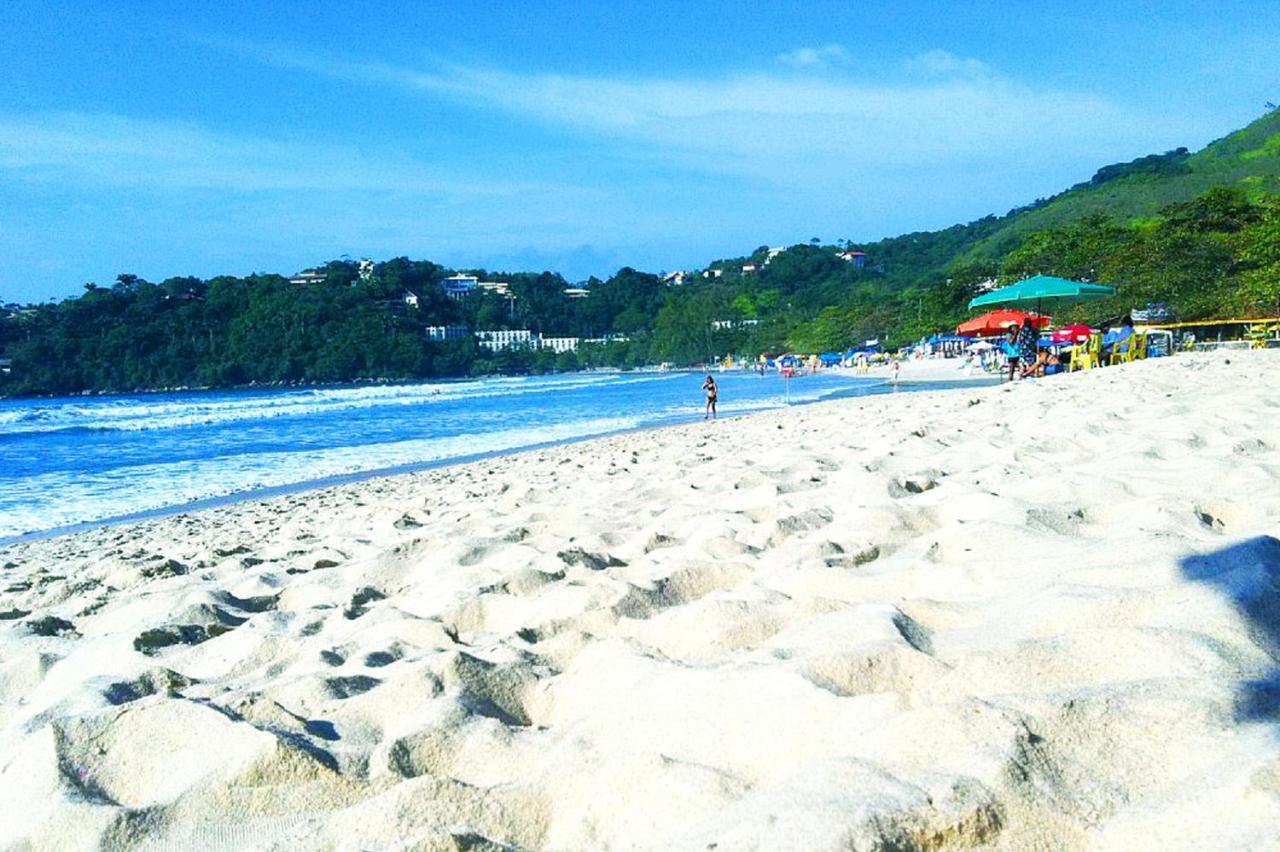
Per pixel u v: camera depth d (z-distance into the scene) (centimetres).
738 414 2762
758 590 335
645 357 15988
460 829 171
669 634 302
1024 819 159
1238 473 446
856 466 664
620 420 2872
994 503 428
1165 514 359
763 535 460
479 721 241
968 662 223
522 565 463
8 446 2678
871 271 17362
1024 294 2058
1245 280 3884
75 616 497
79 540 1016
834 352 10544
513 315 18975
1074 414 889
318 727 250
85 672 347
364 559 572
